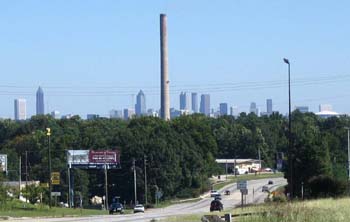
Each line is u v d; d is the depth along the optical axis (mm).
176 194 159125
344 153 140000
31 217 68000
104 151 145250
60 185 149375
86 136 162500
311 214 32594
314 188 79625
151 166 153250
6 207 83750
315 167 87438
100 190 154375
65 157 153375
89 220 58375
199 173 165125
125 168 153250
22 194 107438
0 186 89938
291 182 73312
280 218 31281
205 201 145625
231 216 34438
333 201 53969
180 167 159750
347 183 80188
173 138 161000
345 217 33719
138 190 152125
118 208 94500
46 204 106438
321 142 89875
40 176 156250
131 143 154000
